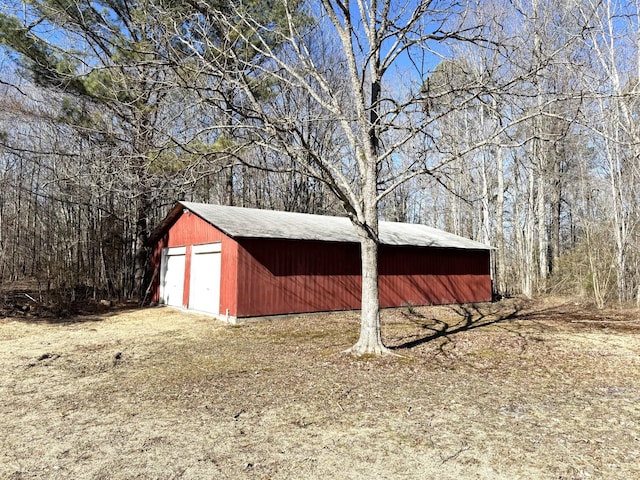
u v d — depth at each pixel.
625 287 17.39
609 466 3.56
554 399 5.39
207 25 6.89
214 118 7.87
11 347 9.21
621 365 7.28
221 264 13.62
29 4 10.02
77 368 7.26
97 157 9.63
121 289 18.97
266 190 27.72
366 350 7.64
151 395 5.68
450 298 18.42
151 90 6.64
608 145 16.66
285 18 9.09
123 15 11.33
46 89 12.84
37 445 4.09
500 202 21.36
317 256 14.66
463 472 3.48
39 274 16.11
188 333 10.94
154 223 20.42
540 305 17.97
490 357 7.79
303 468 3.58
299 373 6.62
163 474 3.49
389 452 3.87
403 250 17.11
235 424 4.59
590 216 20.89
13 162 20.77
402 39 7.13
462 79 8.03
